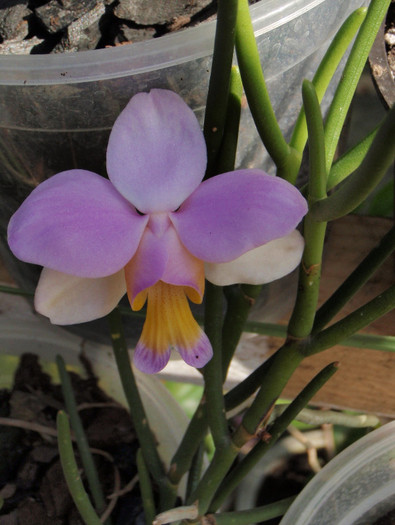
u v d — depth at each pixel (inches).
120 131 7.2
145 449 11.1
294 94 9.1
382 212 16.2
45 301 7.5
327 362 11.4
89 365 13.1
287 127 9.5
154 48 8.0
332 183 8.3
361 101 18.1
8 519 12.0
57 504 12.0
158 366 7.4
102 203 7.0
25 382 13.2
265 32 8.2
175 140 7.2
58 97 8.3
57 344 13.0
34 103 8.4
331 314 8.6
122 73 8.1
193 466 11.5
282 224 6.7
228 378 12.0
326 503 10.5
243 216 6.7
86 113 8.4
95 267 6.8
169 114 7.2
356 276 8.3
